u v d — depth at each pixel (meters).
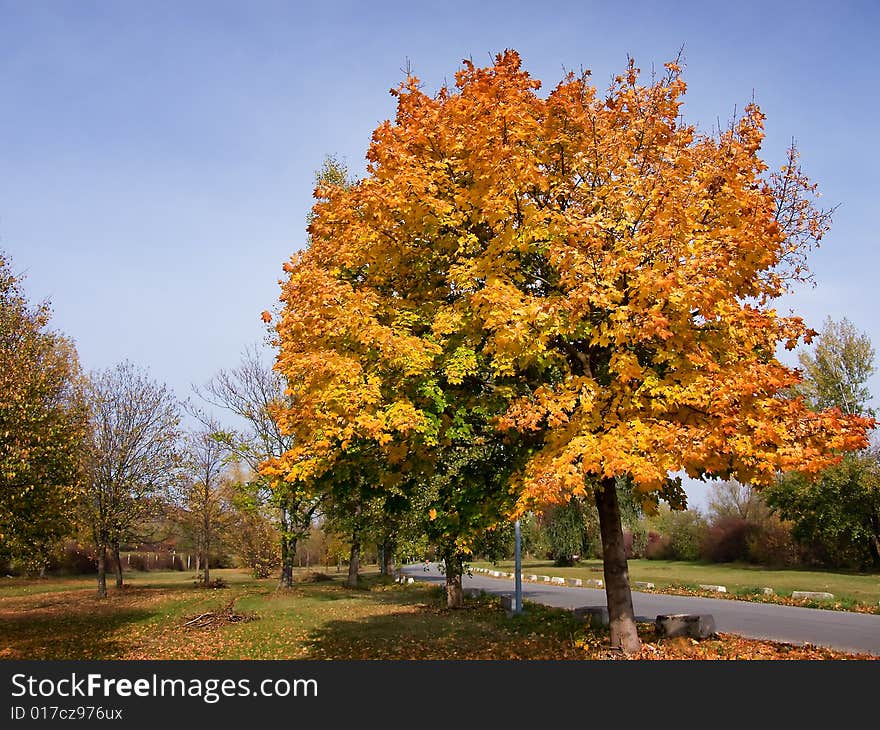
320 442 8.47
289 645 15.30
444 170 10.05
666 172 9.04
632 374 8.02
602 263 8.07
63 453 17.31
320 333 9.00
